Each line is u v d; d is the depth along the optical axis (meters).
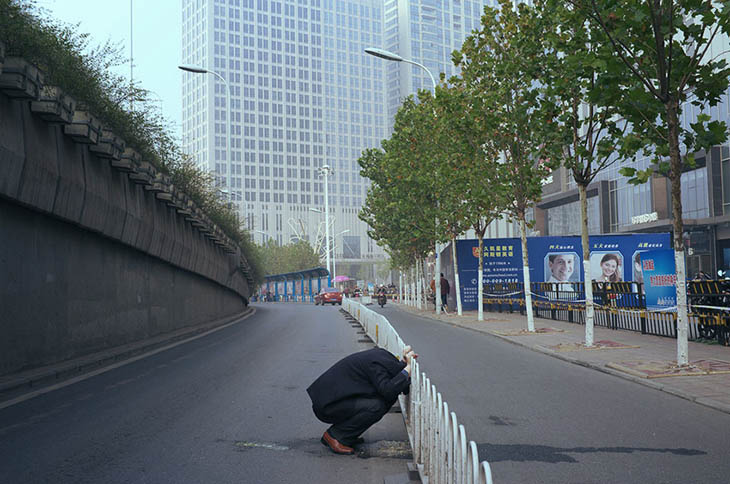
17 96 10.11
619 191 52.56
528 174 18.83
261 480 5.31
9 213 11.01
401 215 37.16
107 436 6.84
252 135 157.75
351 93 172.50
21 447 6.38
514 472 5.48
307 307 48.84
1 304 10.70
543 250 32.56
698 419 7.54
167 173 19.17
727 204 41.62
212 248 28.67
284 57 163.75
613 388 9.73
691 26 10.74
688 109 42.44
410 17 169.00
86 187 13.55
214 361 13.74
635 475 5.39
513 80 18.50
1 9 10.23
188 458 5.96
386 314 34.84
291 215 160.50
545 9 15.88
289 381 10.66
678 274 10.96
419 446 5.51
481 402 8.60
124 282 17.03
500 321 24.50
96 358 13.30
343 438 6.20
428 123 28.12
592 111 14.33
